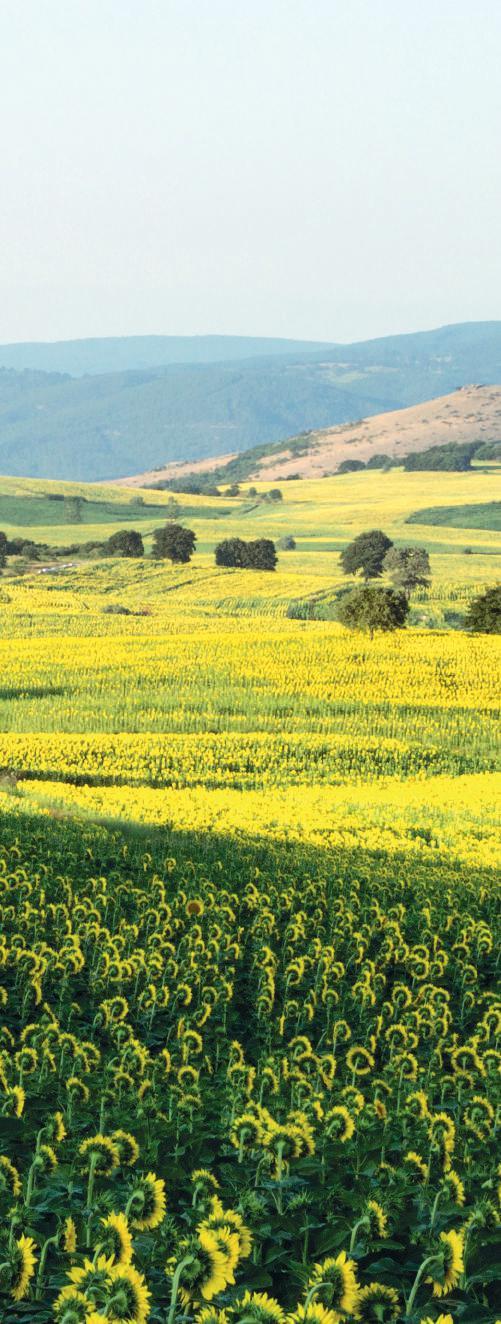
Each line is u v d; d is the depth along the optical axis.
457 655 79.19
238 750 54.06
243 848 28.83
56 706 63.62
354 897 21.59
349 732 60.97
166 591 142.00
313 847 30.98
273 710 64.50
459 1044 13.20
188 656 77.44
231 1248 5.56
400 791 47.09
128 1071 9.57
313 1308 4.94
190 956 14.70
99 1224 6.40
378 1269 6.48
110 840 27.48
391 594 89.12
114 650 79.94
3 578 149.00
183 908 19.14
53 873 21.86
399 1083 10.11
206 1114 8.96
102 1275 5.17
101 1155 7.11
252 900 19.97
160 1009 13.04
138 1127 8.24
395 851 31.62
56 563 166.25
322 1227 6.95
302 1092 9.04
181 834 31.38
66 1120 8.40
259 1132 7.72
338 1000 13.51
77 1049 9.73
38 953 13.54
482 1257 6.62
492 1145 8.75
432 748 57.44
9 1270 5.71
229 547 169.50
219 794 44.06
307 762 53.28
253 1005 14.26
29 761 48.66
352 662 76.31
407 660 77.12
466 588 149.88
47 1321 5.65
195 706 64.56
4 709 62.50
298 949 17.56
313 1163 7.63
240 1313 4.98
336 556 190.50
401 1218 7.07
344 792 46.50
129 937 16.09
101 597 133.25
